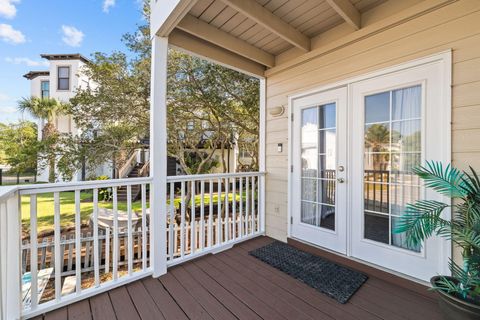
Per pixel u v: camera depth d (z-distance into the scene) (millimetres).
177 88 5605
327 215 2840
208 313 1769
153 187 2359
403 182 2201
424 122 2051
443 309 1508
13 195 1610
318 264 2584
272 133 3547
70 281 3854
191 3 1995
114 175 8906
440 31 1969
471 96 1818
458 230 1558
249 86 5504
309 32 2832
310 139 3041
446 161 1915
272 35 2906
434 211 1707
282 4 2336
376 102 2398
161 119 2432
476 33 1804
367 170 2461
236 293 2029
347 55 2613
